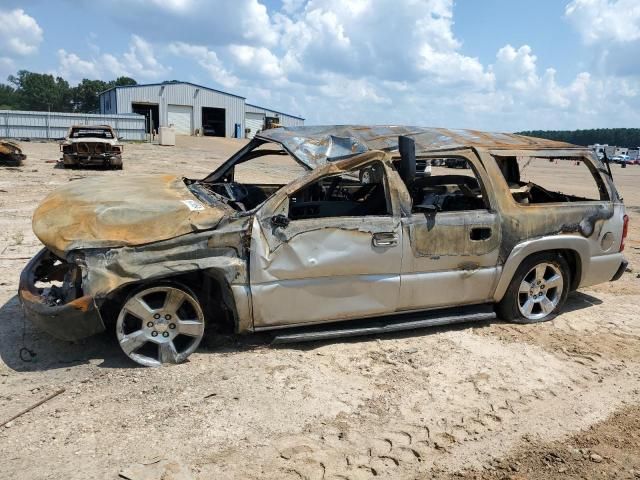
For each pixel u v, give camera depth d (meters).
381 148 4.84
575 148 5.59
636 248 9.24
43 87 132.62
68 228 3.98
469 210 4.99
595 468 3.25
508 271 5.12
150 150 33.47
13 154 19.72
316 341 4.78
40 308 3.95
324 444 3.35
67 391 3.80
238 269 4.20
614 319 5.66
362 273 4.56
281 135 5.17
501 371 4.41
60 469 3.00
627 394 4.15
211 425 3.48
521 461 3.29
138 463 3.07
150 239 4.00
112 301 4.18
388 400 3.89
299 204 4.86
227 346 4.59
